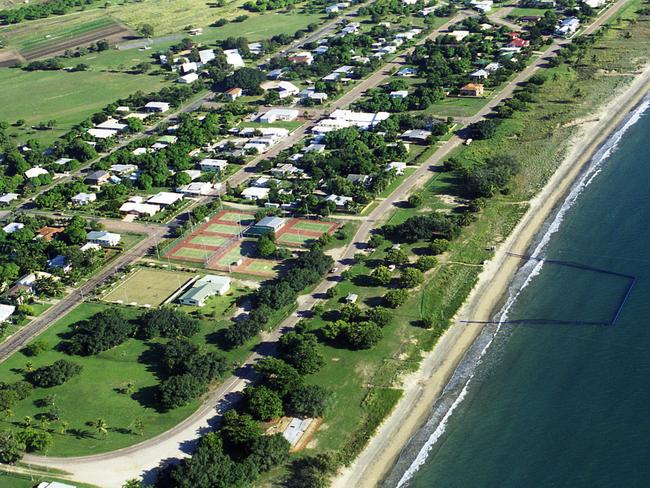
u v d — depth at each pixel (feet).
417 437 504.02
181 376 550.77
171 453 497.87
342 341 600.39
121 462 493.36
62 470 490.49
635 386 524.93
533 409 517.55
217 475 456.45
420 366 569.64
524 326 605.73
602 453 473.26
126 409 543.80
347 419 520.42
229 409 534.37
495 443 493.36
